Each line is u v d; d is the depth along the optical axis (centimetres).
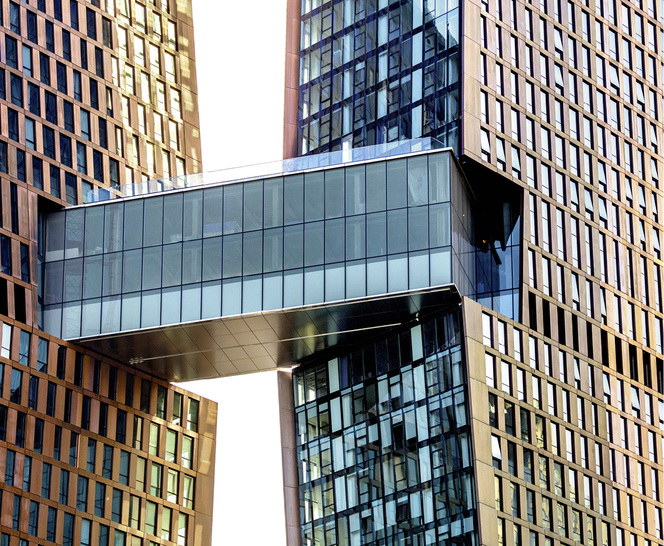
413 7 14088
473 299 13138
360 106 14375
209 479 14188
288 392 14062
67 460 13162
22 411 12950
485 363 12694
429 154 12850
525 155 13488
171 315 12988
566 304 13450
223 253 13000
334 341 13438
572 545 12800
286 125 14900
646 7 15088
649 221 14488
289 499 13838
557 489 12850
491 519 12344
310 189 12975
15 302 13112
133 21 14838
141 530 13562
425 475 12850
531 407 12888
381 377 13338
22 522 12756
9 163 13350
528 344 13050
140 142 14512
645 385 13988
